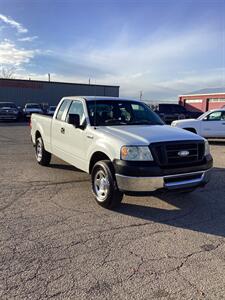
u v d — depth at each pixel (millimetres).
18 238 3986
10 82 38438
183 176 4801
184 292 2924
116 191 4902
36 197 5691
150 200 5625
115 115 6105
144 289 2961
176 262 3471
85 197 5730
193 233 4266
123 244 3885
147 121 6250
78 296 2842
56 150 7199
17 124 25047
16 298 2797
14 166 8312
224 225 4566
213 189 6426
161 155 4684
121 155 4727
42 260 3455
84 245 3832
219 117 14023
